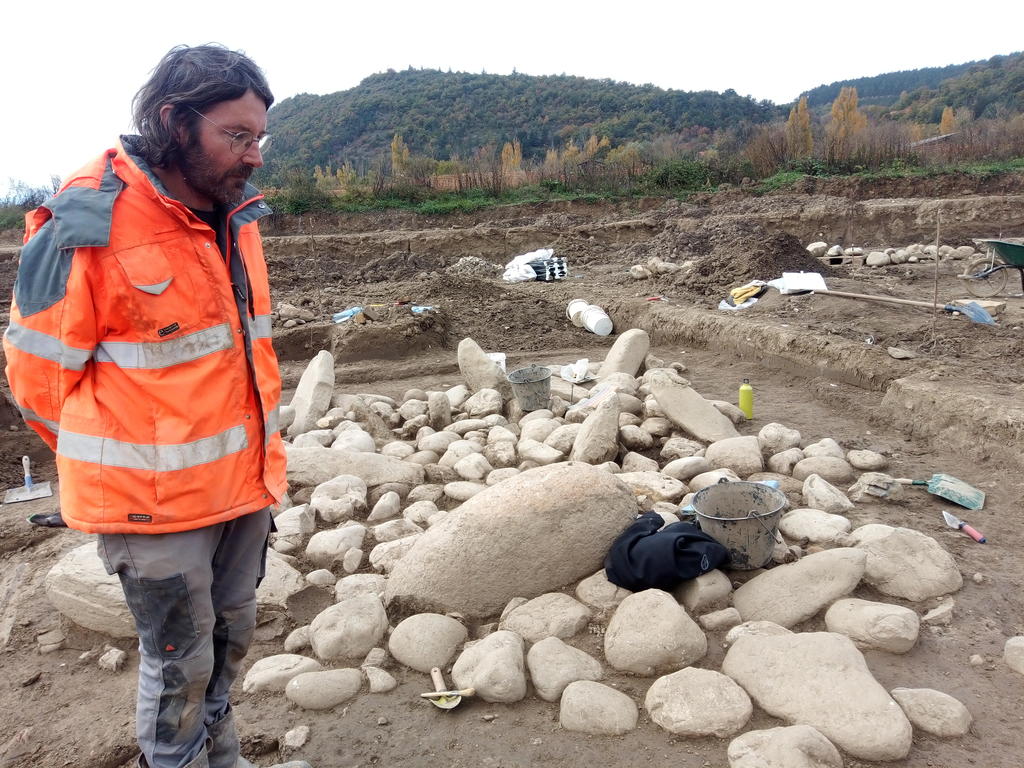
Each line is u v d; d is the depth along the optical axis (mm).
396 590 3619
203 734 2219
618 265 17156
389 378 9148
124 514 1931
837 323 8820
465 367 7691
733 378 8133
